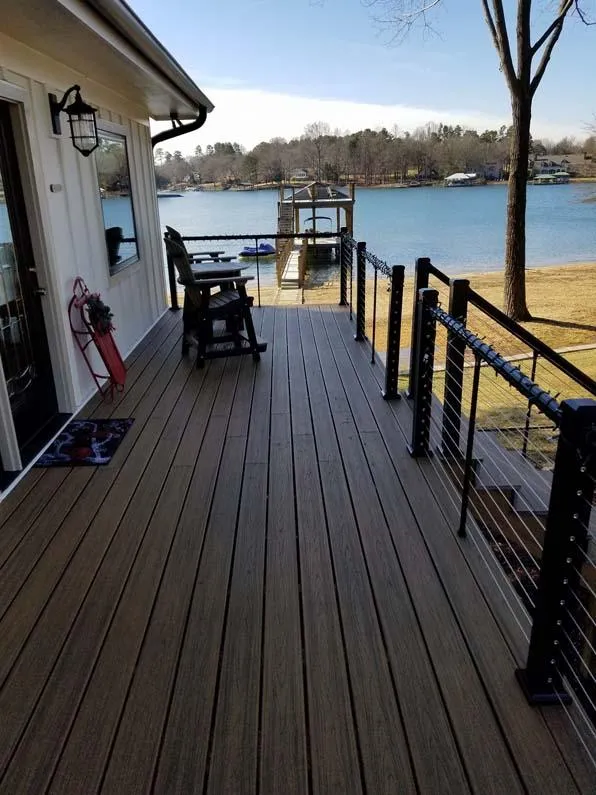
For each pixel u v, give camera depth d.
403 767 1.41
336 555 2.25
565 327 8.98
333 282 14.48
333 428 3.43
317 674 1.69
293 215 19.11
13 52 2.99
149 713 1.57
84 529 2.45
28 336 3.34
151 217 6.18
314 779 1.39
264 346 4.79
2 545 2.35
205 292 4.52
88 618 1.93
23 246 3.30
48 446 3.22
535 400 1.48
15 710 1.59
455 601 1.99
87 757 1.45
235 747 1.47
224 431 3.41
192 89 4.82
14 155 3.17
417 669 1.70
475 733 1.50
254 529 2.43
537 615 1.53
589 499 1.39
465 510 2.33
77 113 3.37
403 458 3.04
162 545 2.33
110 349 4.14
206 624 1.90
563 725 1.51
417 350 2.94
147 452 3.16
